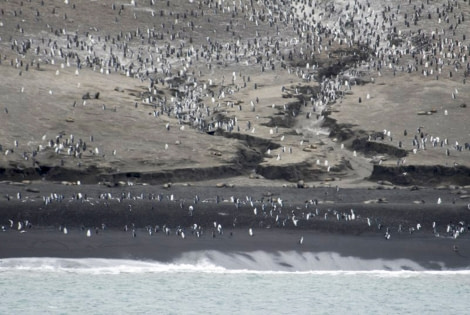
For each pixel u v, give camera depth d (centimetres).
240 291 7381
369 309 6994
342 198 10400
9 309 6631
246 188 10750
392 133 13238
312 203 9862
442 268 8475
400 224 9231
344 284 7788
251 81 16088
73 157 11450
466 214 9575
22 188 10062
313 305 7062
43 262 7950
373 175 11881
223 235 8650
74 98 13738
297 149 12650
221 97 15025
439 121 13750
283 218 9081
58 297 6994
